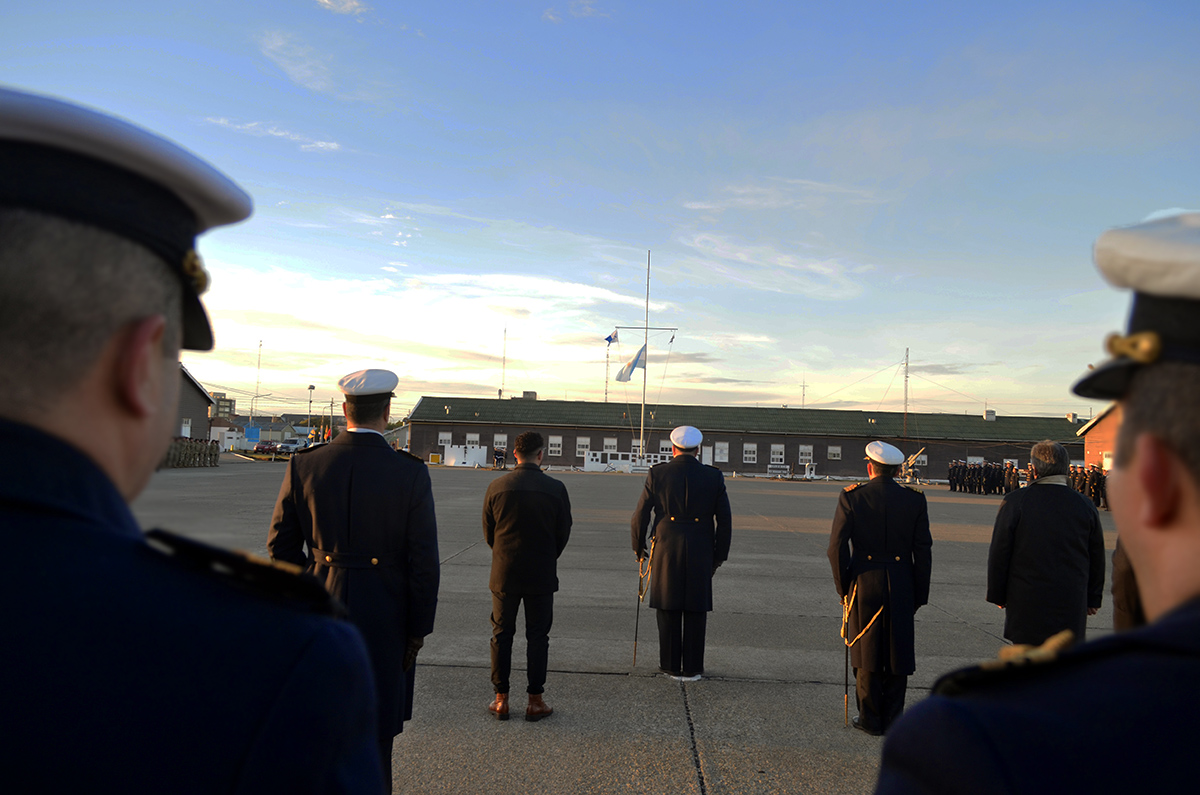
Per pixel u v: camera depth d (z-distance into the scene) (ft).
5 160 2.29
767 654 20.76
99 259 2.40
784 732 15.25
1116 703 2.12
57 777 2.12
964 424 184.14
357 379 11.41
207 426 143.54
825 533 51.06
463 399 187.73
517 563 15.48
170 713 2.24
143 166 2.48
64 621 2.22
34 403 2.34
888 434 179.83
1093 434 106.93
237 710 2.31
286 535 11.26
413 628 10.96
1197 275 2.18
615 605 26.40
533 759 13.70
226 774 2.25
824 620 24.90
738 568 34.86
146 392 2.58
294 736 2.34
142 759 2.19
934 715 2.36
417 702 16.44
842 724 15.74
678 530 18.71
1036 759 2.06
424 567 10.91
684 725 15.48
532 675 15.57
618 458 179.63
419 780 12.78
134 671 2.25
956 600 29.30
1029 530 15.92
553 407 185.57
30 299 2.28
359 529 10.78
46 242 2.31
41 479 2.31
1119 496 2.58
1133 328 2.49
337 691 2.51
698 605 18.34
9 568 2.23
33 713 2.14
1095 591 16.26
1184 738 1.98
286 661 2.44
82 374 2.41
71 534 2.33
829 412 188.03
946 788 2.17
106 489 2.50
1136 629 2.30
